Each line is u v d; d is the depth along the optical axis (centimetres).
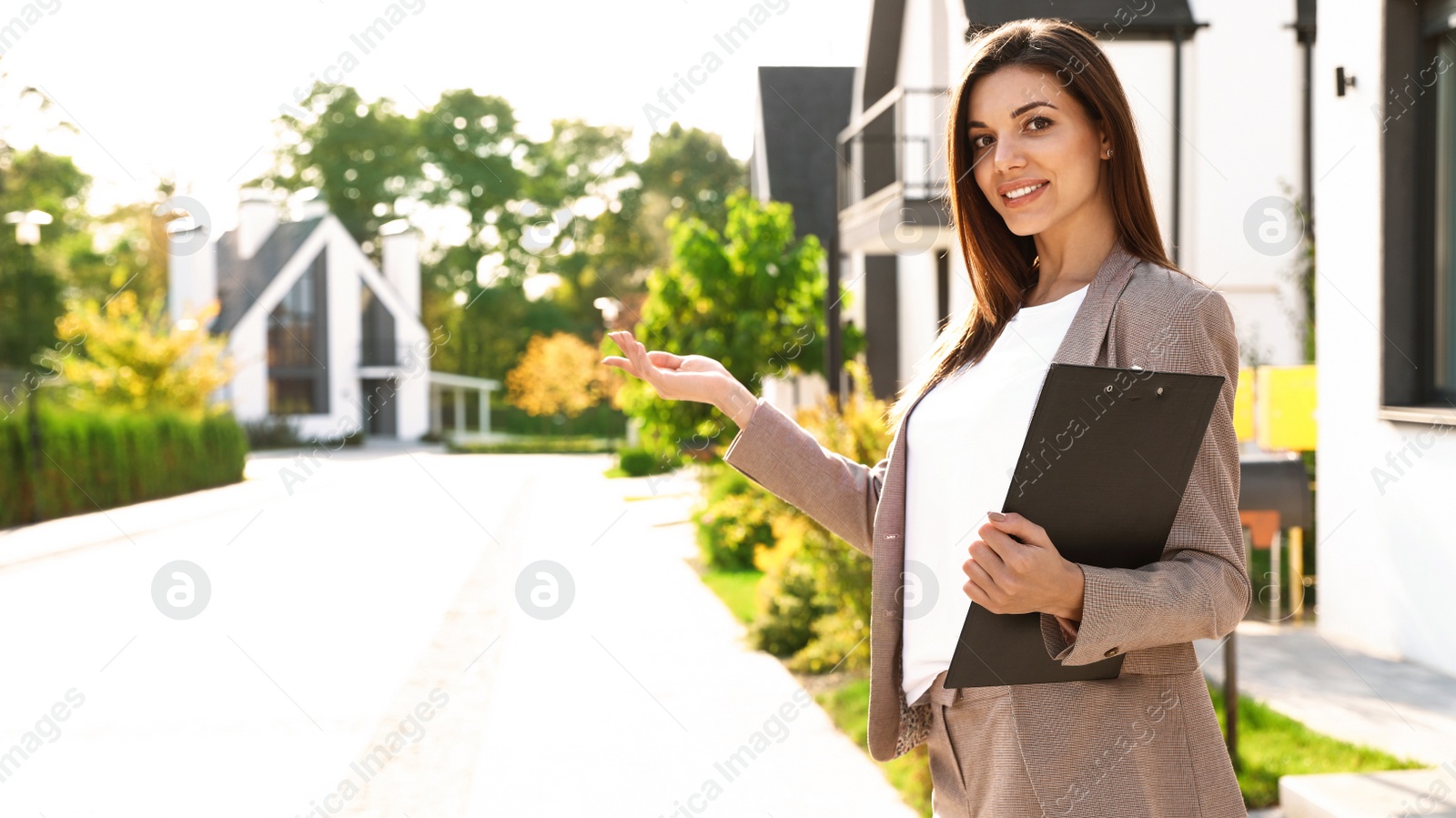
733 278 1098
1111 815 101
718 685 496
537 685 505
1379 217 478
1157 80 782
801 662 527
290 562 953
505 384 3641
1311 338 742
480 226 3775
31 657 607
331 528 1220
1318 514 529
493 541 1040
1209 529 98
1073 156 113
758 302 1104
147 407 1984
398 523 1251
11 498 1423
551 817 335
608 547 980
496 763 391
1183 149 778
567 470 2233
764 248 1097
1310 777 307
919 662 120
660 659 551
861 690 469
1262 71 780
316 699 493
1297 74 782
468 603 727
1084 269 117
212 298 3066
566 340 3341
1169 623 92
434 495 1605
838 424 480
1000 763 107
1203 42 776
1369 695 408
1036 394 111
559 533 1086
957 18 812
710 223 2378
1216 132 779
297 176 3781
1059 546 95
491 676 527
